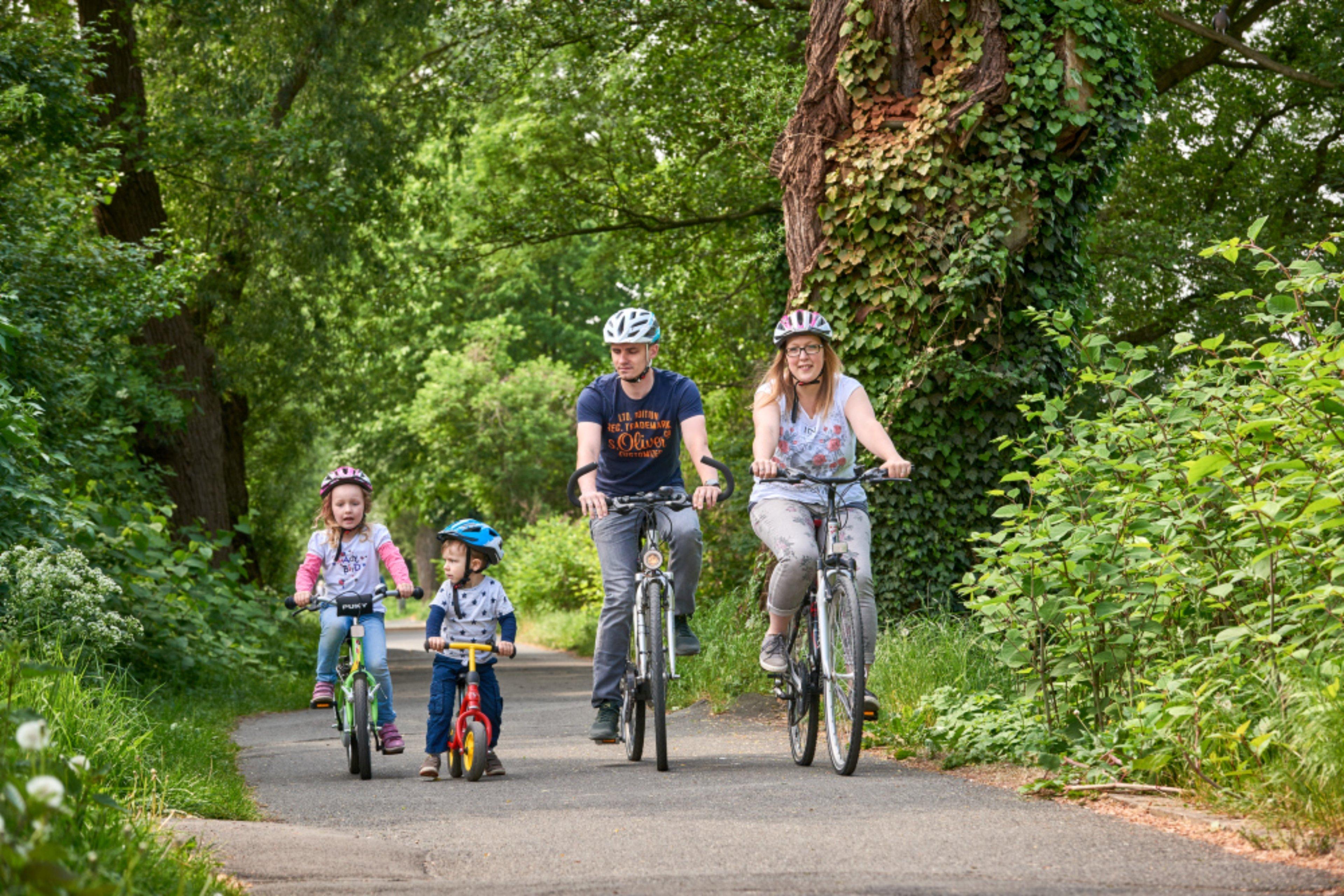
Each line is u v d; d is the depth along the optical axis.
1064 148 30.16
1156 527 15.82
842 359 30.41
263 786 17.73
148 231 53.84
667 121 57.62
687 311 63.69
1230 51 61.88
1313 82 52.41
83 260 34.78
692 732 23.06
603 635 18.84
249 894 9.96
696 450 17.77
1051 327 20.06
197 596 36.62
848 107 30.34
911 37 29.69
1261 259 53.59
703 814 13.45
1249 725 12.63
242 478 68.06
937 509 29.86
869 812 13.30
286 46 59.03
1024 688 17.77
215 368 57.78
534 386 122.44
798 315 17.41
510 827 13.38
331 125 58.19
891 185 29.45
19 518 24.62
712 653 29.22
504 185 69.06
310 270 58.94
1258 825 11.68
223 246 59.94
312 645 47.59
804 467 17.66
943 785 15.17
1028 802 13.76
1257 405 15.55
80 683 17.25
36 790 6.08
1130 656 16.19
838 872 10.39
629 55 59.94
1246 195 61.91
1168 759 13.73
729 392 62.91
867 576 16.94
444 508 140.75
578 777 17.41
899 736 19.27
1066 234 30.45
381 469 120.62
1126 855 10.80
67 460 31.27
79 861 8.10
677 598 18.33
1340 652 13.55
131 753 14.38
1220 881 9.79
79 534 30.34
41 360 31.61
